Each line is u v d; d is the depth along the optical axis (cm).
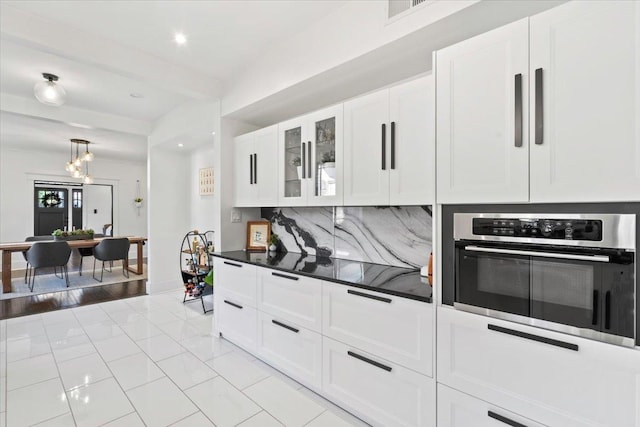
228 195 326
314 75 223
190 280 409
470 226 143
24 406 195
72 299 431
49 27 214
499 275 135
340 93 257
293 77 239
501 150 133
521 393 128
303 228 309
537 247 125
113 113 422
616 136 108
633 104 105
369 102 208
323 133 244
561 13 119
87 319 352
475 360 140
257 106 288
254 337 260
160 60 272
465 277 144
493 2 146
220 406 197
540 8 150
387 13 181
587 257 113
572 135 117
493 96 135
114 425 179
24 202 664
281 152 276
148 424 180
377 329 175
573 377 117
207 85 306
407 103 188
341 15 205
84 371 238
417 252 224
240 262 275
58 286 505
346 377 191
